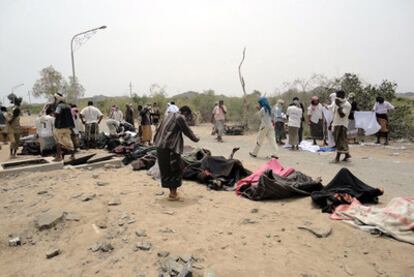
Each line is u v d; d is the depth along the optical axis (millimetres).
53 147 11156
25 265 3992
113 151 11148
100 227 4766
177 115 5699
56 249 4219
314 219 4918
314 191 5910
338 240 4230
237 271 3500
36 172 8508
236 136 17750
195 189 6691
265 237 4340
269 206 5629
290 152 11711
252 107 22828
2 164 9234
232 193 6434
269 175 6195
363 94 15945
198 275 3443
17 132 11281
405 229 4234
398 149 11922
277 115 13781
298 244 4137
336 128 9500
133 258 3857
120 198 6023
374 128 13031
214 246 4066
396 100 16484
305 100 18875
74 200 5938
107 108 38344
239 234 4430
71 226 4883
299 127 12289
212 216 5105
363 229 4477
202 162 7418
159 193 6332
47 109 11250
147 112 13547
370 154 11047
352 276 3438
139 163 8609
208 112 28859
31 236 4719
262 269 3543
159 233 4449
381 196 6051
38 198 6273
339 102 9367
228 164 7039
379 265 3637
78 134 12594
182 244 4117
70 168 8820
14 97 11336
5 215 5559
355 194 5477
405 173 8062
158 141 5715
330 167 8938
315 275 3447
